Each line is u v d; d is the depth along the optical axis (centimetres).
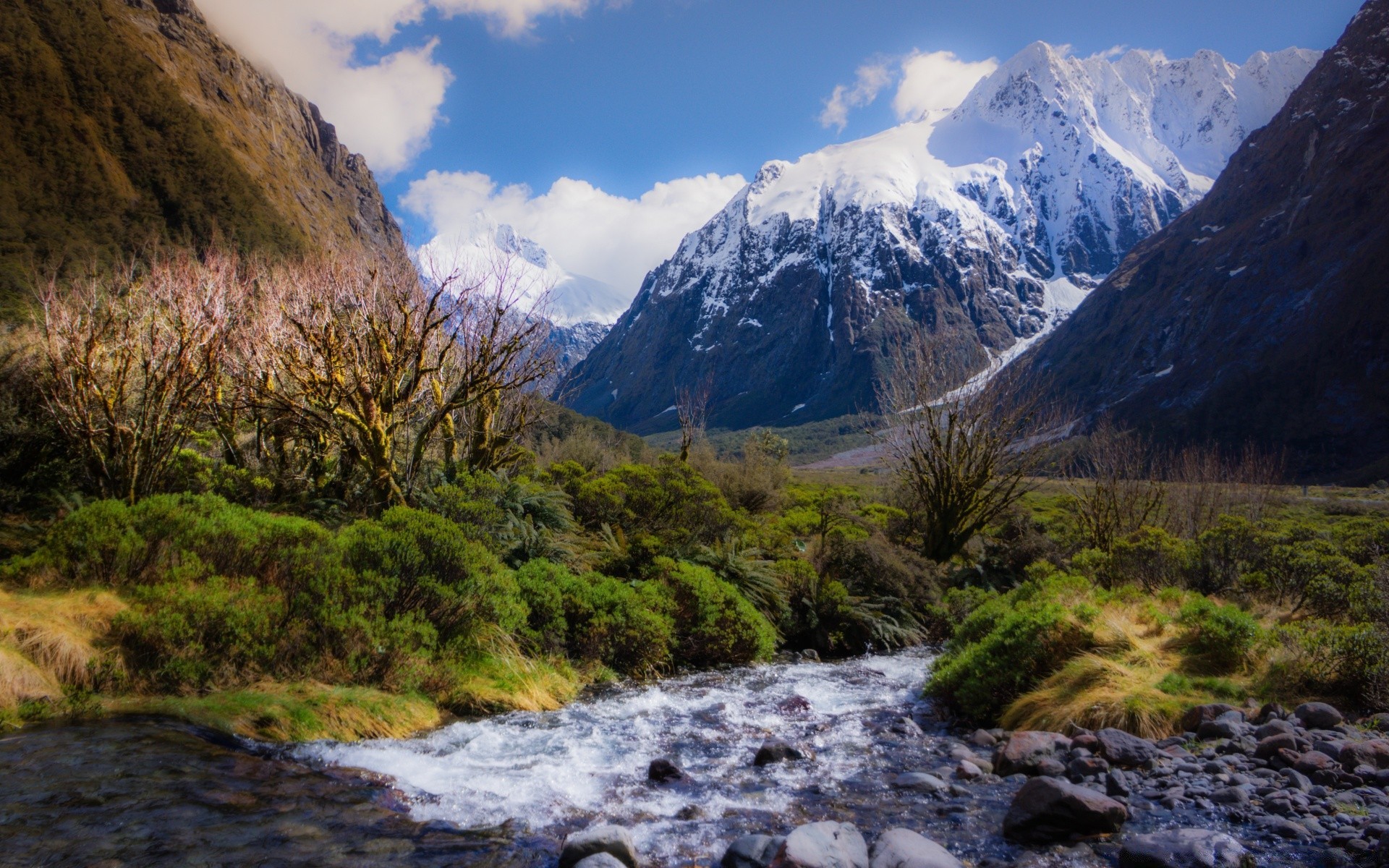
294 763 550
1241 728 613
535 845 436
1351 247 14450
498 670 841
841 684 1031
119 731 553
